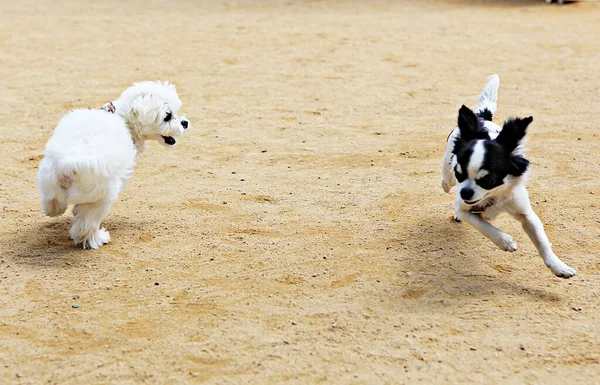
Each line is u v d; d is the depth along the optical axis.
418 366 5.63
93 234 7.75
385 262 7.41
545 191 9.23
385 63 16.97
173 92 8.28
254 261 7.48
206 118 12.98
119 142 7.42
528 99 13.85
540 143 11.20
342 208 8.85
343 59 17.39
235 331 6.14
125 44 19.42
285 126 12.46
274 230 8.24
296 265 7.38
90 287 6.96
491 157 6.46
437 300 6.64
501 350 5.82
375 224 8.36
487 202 7.02
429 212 8.66
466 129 6.79
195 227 8.36
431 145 11.32
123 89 15.01
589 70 15.96
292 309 6.51
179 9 25.50
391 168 10.30
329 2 26.72
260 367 5.63
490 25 21.36
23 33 20.89
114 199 7.54
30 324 6.29
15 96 14.48
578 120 12.41
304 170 10.30
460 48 18.36
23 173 10.23
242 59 17.58
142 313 6.48
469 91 14.55
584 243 7.74
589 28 20.56
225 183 9.81
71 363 5.71
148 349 5.90
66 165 6.97
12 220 8.55
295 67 16.72
